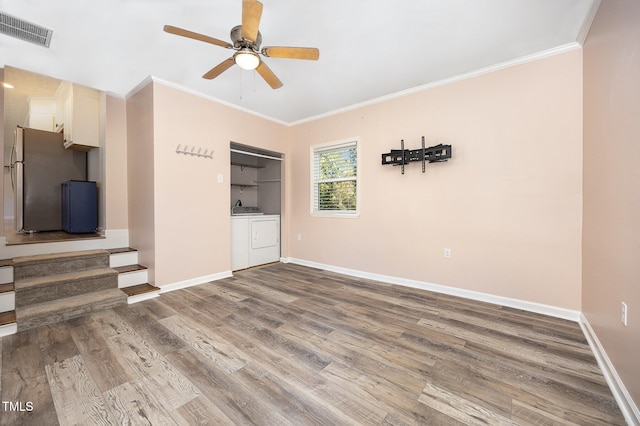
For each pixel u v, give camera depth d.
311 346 1.90
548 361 1.72
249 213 4.59
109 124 3.41
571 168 2.30
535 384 1.51
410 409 1.32
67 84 3.72
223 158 3.60
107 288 2.78
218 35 2.19
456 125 2.88
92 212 3.57
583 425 1.23
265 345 1.91
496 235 2.67
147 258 3.07
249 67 2.00
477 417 1.27
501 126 2.63
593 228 1.96
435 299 2.82
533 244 2.49
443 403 1.36
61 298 2.51
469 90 2.80
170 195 3.05
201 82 3.04
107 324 2.22
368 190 3.62
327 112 4.04
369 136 3.59
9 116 5.12
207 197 3.42
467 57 2.51
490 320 2.31
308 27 2.07
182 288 3.17
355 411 1.30
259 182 5.20
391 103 3.37
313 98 3.51
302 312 2.50
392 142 3.38
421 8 1.87
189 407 1.32
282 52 1.89
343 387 1.48
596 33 1.89
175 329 2.15
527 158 2.50
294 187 4.58
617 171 1.54
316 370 1.63
